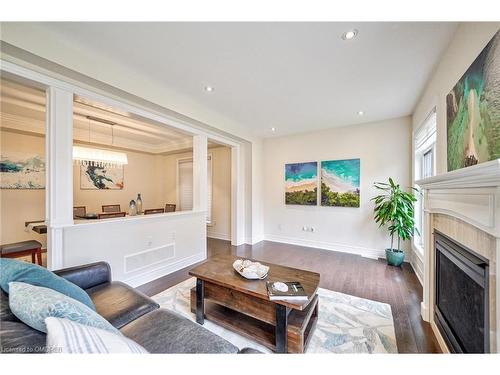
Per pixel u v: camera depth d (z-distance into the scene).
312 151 4.42
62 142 1.99
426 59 1.98
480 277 1.08
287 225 4.75
